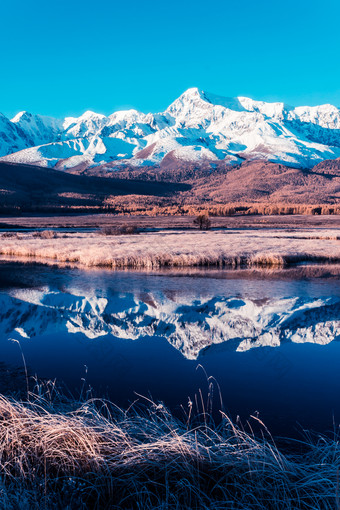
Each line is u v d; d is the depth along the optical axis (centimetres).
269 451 401
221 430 472
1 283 1861
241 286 1811
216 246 3578
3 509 318
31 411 452
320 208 15162
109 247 3431
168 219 11606
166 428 462
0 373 702
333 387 636
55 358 793
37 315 1211
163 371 714
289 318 1178
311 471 376
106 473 365
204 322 1122
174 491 355
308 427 496
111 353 827
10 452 391
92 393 611
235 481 360
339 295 1577
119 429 419
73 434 402
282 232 6281
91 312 1252
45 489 334
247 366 746
